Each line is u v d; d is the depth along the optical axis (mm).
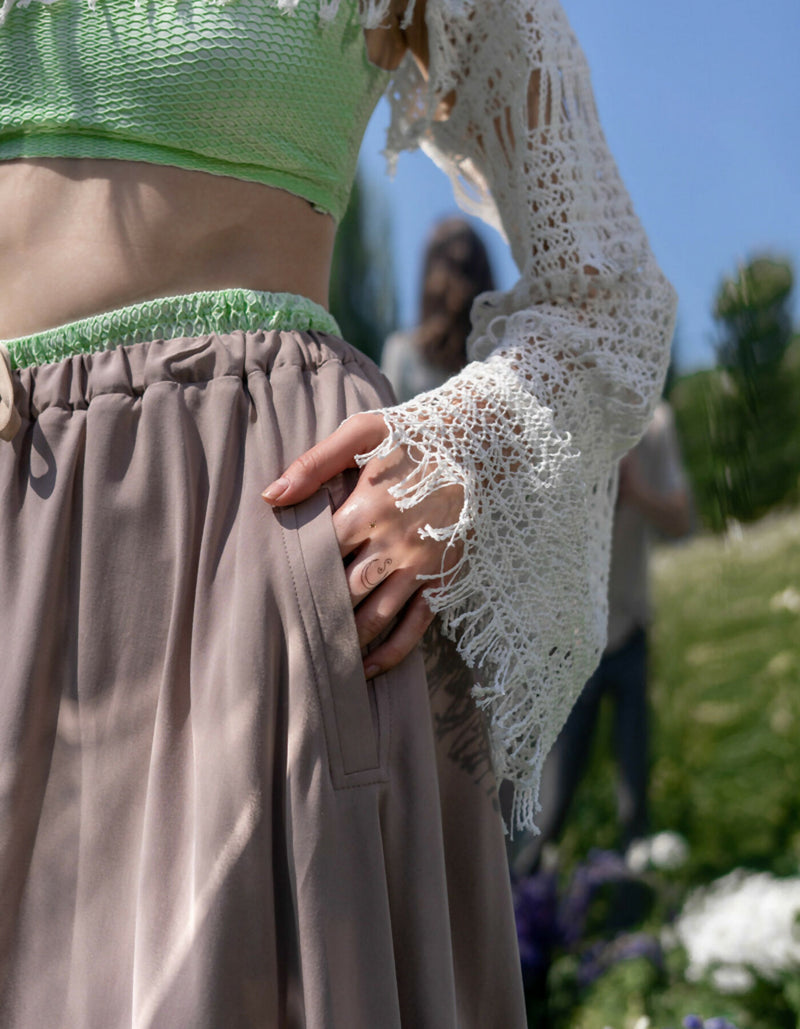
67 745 924
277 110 1032
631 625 3205
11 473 978
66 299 1008
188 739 904
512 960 1028
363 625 930
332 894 858
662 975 2377
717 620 4168
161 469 952
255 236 1047
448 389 1026
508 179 1234
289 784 875
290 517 935
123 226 1007
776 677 3992
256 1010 844
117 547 939
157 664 925
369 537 934
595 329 1133
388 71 1156
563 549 1066
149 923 855
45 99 1009
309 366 1023
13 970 900
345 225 6676
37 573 932
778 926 2191
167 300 996
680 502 3148
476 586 991
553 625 1072
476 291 3014
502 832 1042
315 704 890
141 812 907
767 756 3771
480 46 1223
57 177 1020
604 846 3477
